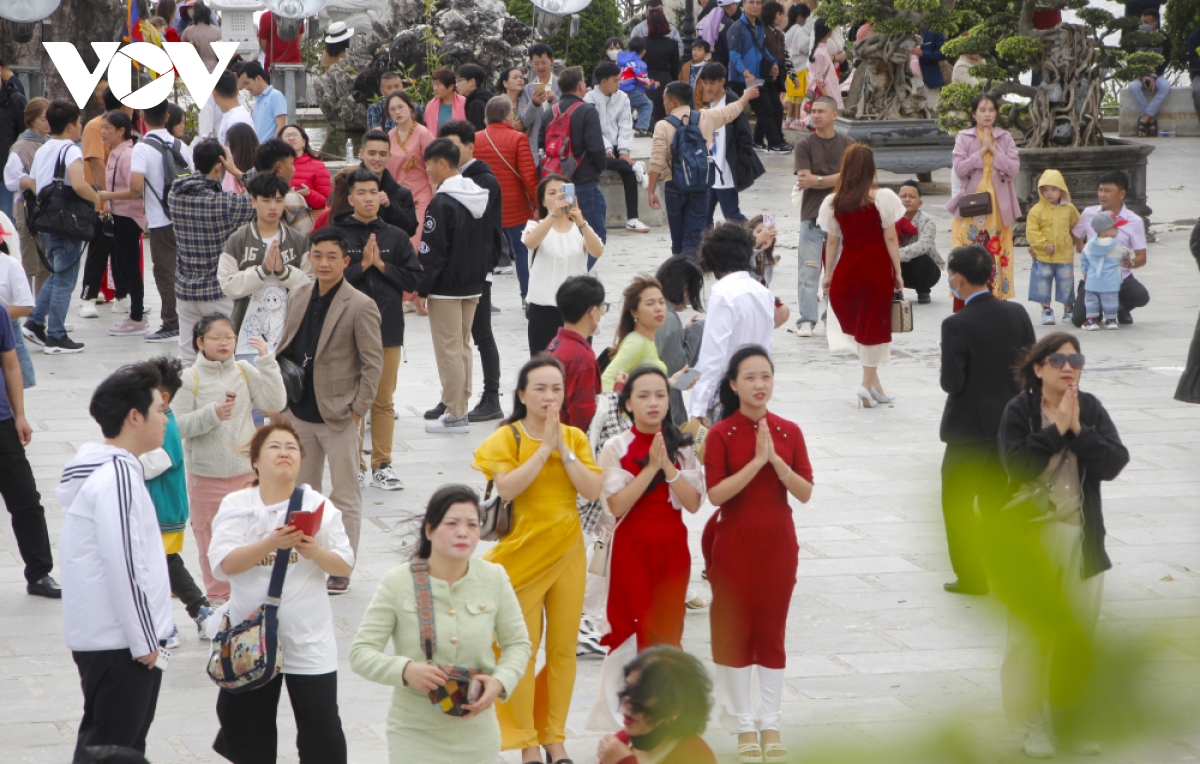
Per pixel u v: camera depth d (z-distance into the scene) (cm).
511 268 4078
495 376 2631
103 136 3228
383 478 2242
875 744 258
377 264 2189
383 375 2219
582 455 1361
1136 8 5956
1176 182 5294
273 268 2156
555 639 1355
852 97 5444
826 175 3197
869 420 2597
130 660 1166
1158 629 251
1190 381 2133
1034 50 4362
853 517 2083
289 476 1239
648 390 1363
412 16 5569
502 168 3325
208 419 1667
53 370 2969
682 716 616
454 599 1144
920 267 3572
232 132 2989
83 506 1153
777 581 1339
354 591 1828
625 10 7362
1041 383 1291
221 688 1201
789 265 4091
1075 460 1232
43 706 1494
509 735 1325
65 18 5066
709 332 1688
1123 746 247
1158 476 2216
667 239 4459
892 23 4962
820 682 1496
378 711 1488
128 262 3259
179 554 1670
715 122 3578
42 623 1738
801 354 3141
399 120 3347
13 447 1786
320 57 6394
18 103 4159
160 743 1399
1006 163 3206
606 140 4519
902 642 1625
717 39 6009
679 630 1395
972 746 257
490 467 1338
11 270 2153
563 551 1339
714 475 1344
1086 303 3238
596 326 1734
